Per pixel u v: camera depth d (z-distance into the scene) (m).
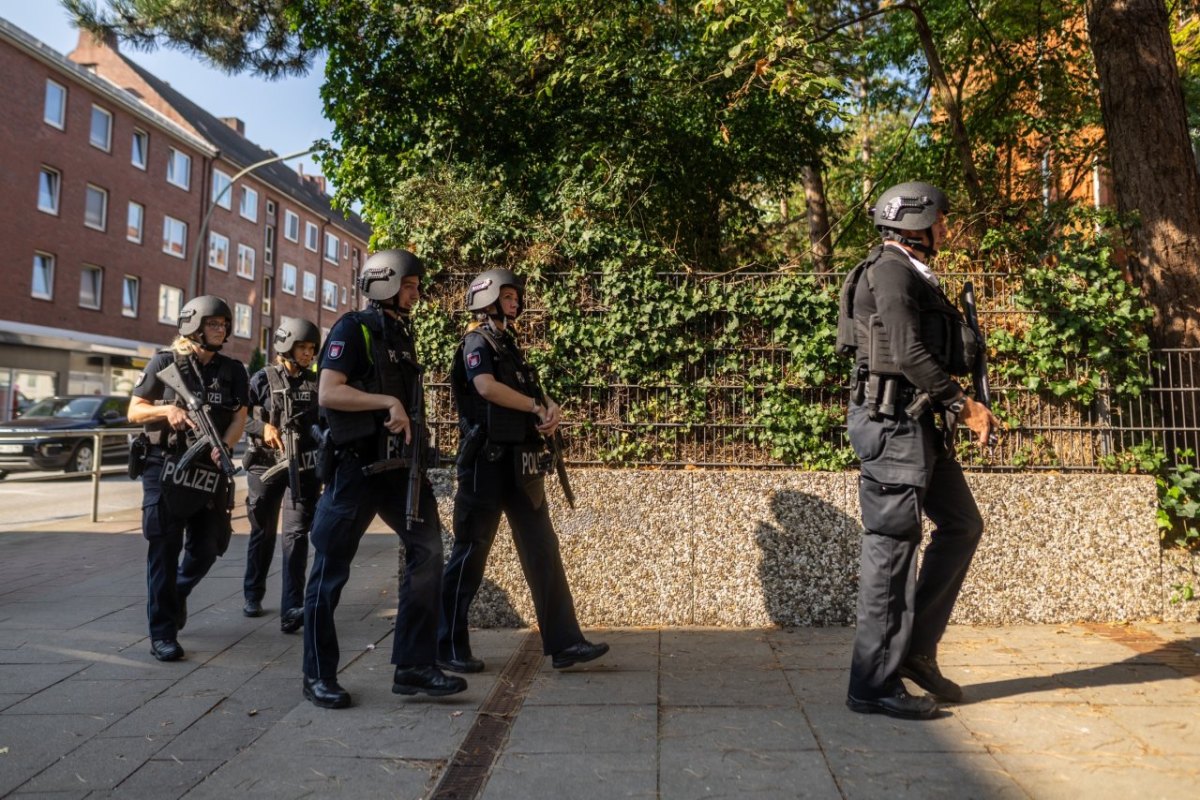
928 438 3.44
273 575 6.72
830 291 5.29
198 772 3.00
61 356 28.89
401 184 7.11
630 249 5.46
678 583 5.01
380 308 3.81
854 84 12.07
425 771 2.93
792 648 4.46
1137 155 5.63
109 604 5.65
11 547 8.13
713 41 8.76
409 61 9.00
